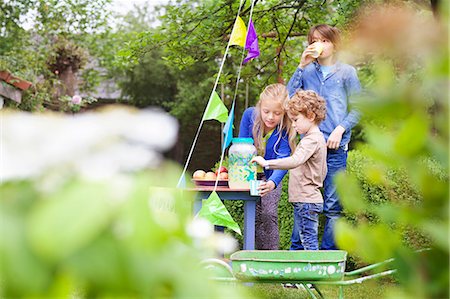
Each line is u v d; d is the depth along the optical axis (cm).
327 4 642
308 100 365
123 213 46
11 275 44
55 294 45
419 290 66
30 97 866
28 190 47
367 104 59
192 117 1454
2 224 45
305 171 370
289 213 486
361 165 404
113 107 53
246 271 259
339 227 73
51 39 1245
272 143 390
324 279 257
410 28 53
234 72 1232
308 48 404
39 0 1142
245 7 635
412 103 58
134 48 648
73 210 43
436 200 64
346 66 409
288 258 282
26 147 49
